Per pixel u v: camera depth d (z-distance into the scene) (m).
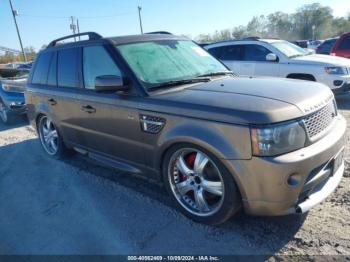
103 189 4.12
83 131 4.31
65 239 3.18
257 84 3.27
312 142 2.71
